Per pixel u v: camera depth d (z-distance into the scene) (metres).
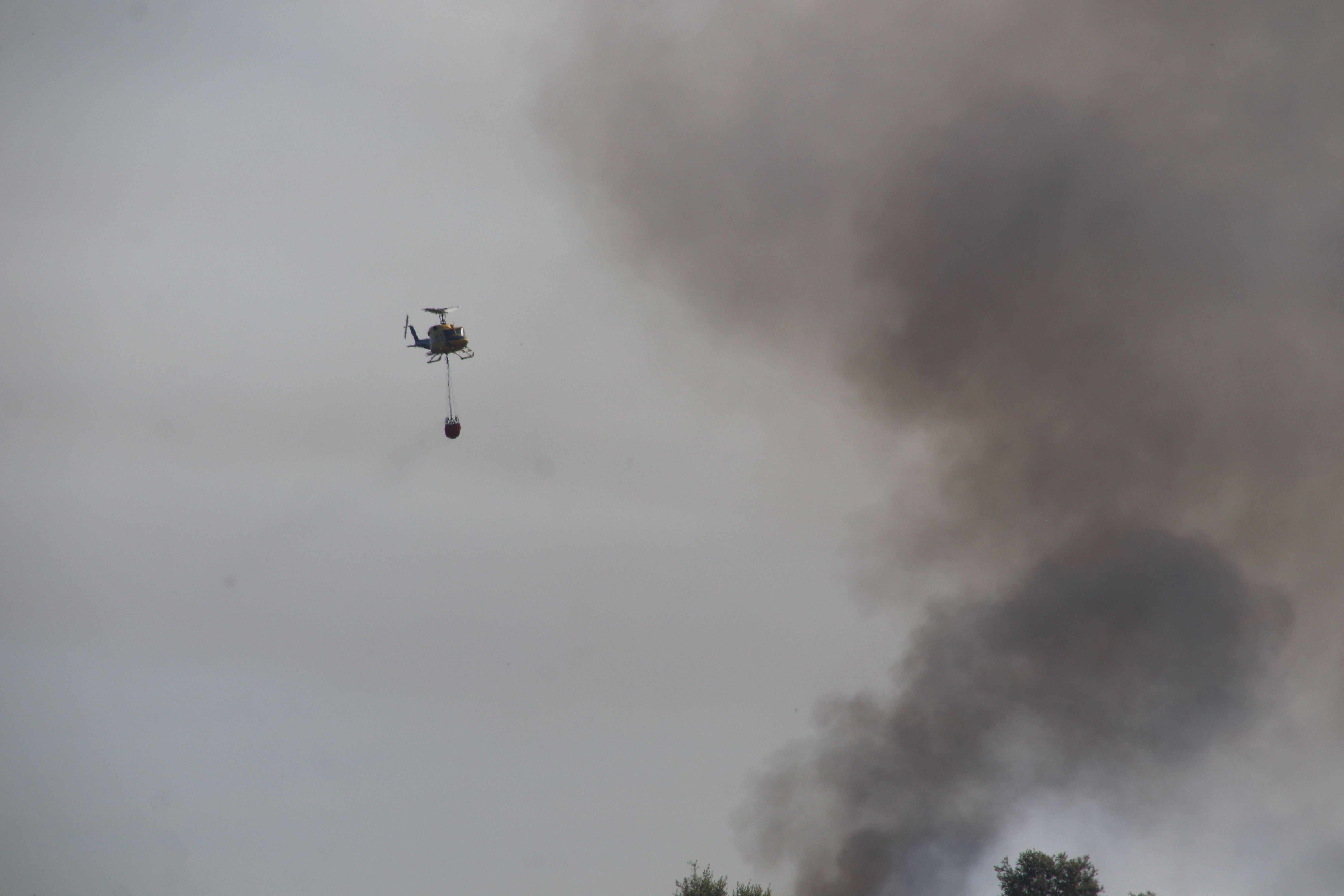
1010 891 40.28
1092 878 40.41
